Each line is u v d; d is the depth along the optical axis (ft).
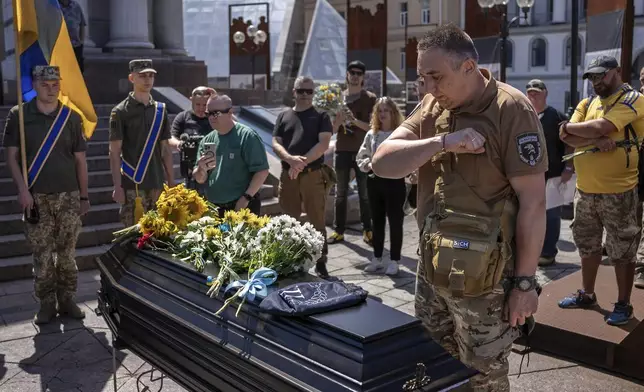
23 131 16.49
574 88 28.48
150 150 19.27
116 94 43.62
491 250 8.25
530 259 8.45
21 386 13.57
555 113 21.56
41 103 17.02
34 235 16.96
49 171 16.89
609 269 19.71
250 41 74.13
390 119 20.99
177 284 10.71
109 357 15.03
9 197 25.31
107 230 24.29
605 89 15.48
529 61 143.84
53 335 16.35
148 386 13.26
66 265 17.42
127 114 19.02
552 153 21.57
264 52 73.36
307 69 81.30
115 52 44.16
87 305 18.58
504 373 8.98
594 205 15.65
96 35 44.98
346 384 7.30
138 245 12.36
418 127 9.49
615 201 15.21
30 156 16.83
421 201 9.45
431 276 8.59
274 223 10.43
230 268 10.13
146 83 18.98
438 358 7.95
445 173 8.87
